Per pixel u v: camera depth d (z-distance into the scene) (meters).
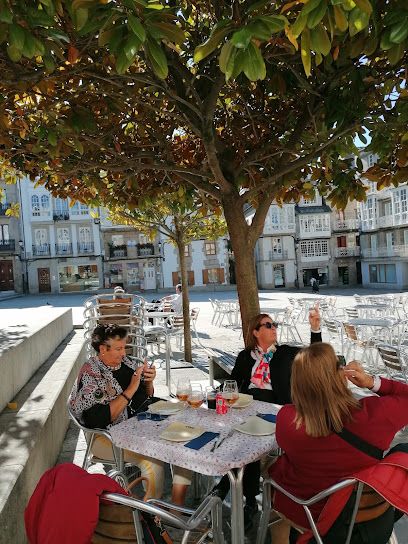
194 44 4.37
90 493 1.73
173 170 4.72
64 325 8.88
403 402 2.18
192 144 6.09
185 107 4.42
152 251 48.12
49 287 47.38
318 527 2.11
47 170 5.25
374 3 2.60
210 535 2.68
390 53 2.63
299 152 4.95
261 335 3.96
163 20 2.32
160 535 2.03
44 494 1.76
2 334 5.55
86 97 4.83
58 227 47.22
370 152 4.68
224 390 3.26
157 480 3.17
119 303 6.50
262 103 5.33
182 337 13.16
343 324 9.02
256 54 1.97
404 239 39.44
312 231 46.66
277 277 46.81
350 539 2.06
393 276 40.97
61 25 3.30
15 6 2.28
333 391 2.12
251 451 2.52
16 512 2.61
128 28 2.10
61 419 5.00
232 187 4.65
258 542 2.61
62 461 4.56
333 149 4.64
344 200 5.34
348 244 47.09
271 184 4.90
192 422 3.00
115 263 47.97
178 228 9.60
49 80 4.16
